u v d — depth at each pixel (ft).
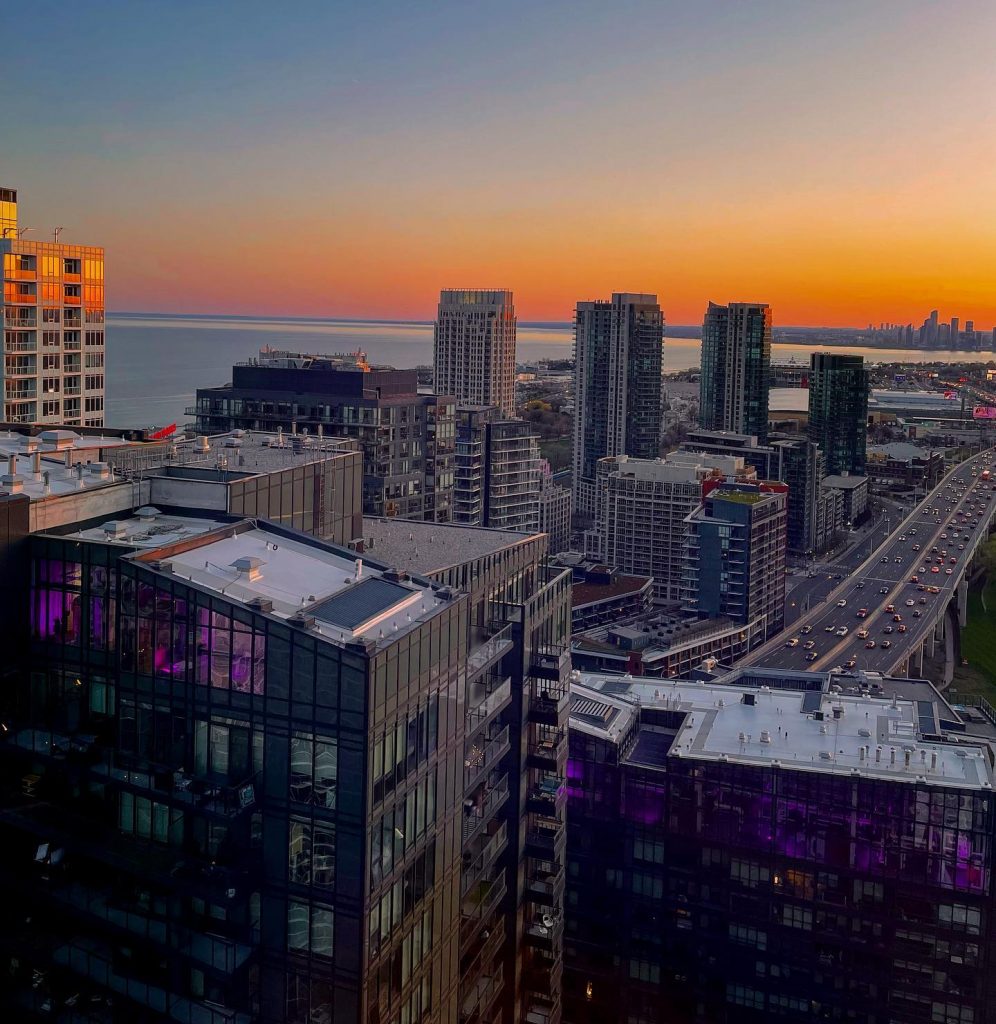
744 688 611.06
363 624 247.50
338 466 375.25
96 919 252.62
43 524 282.36
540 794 404.36
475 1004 346.74
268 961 244.01
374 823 236.63
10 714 262.26
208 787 237.86
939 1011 475.72
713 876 505.25
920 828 472.03
